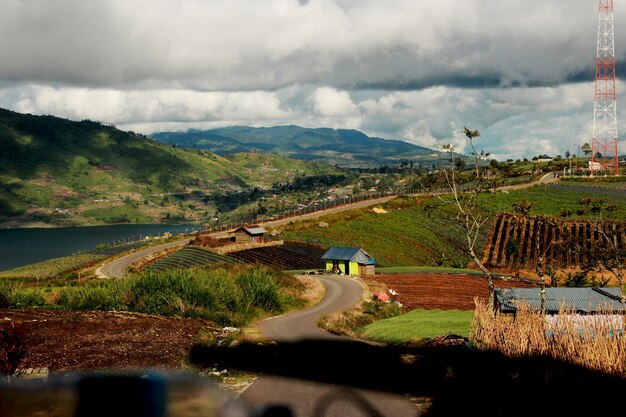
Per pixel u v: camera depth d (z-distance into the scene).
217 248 104.12
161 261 99.69
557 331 16.47
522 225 118.38
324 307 48.59
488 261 101.44
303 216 153.25
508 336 18.06
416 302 55.53
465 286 65.19
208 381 16.31
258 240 116.50
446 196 151.88
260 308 41.03
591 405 13.81
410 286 65.00
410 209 144.88
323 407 14.66
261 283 42.53
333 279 70.25
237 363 19.41
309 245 108.94
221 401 14.43
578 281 60.50
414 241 116.88
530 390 14.98
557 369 15.15
